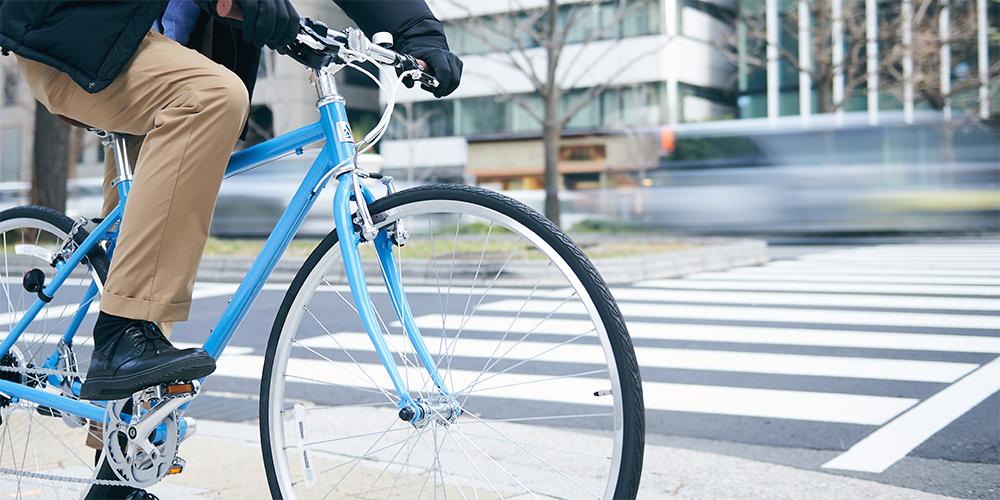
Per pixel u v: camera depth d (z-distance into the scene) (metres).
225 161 1.71
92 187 17.20
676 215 16.45
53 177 13.38
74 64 1.66
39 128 13.40
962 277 8.51
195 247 1.71
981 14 20.31
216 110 1.67
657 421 3.52
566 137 17.42
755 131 15.82
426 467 2.20
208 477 2.53
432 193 1.67
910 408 3.61
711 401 3.85
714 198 16.11
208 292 8.34
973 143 14.94
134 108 1.72
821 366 4.55
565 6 21.19
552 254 1.53
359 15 1.97
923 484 2.62
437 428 1.71
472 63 22.56
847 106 23.72
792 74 23.55
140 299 1.68
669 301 7.28
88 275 2.07
